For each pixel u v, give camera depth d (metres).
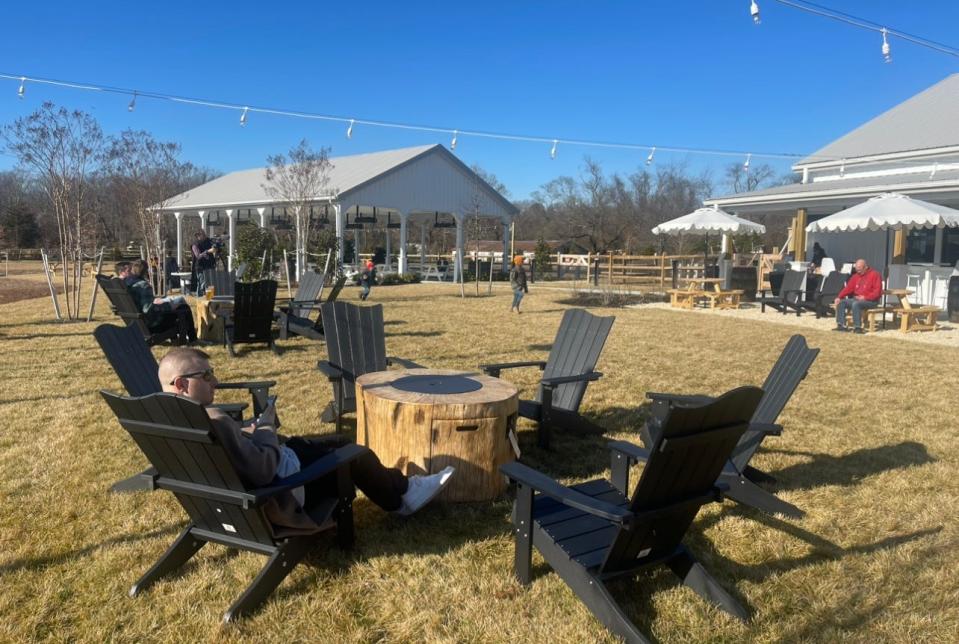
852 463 4.86
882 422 5.92
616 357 9.00
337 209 23.84
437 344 9.88
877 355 9.35
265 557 3.30
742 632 2.78
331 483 3.32
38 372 7.35
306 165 23.81
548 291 21.28
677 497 2.72
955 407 6.45
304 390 6.74
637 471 4.66
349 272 25.12
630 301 17.59
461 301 17.30
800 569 3.30
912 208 12.43
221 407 4.16
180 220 30.77
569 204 44.28
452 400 3.97
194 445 2.61
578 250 39.00
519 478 2.98
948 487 4.40
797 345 4.23
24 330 10.55
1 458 4.63
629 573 2.87
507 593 3.04
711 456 2.65
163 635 2.71
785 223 43.16
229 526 2.98
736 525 3.79
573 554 2.84
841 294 12.18
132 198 21.11
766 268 23.92
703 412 2.43
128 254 31.86
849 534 3.69
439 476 3.74
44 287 21.16
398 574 3.20
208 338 9.66
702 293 16.05
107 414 5.70
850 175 19.03
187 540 3.14
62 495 4.02
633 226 39.50
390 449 4.03
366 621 2.85
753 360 8.88
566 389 5.46
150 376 4.50
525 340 10.33
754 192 19.50
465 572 3.23
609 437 5.41
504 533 3.65
